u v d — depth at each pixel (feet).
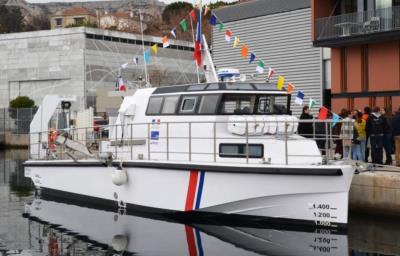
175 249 30.48
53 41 125.90
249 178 34.47
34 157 51.93
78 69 122.52
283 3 81.56
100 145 44.16
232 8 89.71
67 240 33.30
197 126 37.78
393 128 45.78
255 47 86.12
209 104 37.35
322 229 33.40
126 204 41.04
